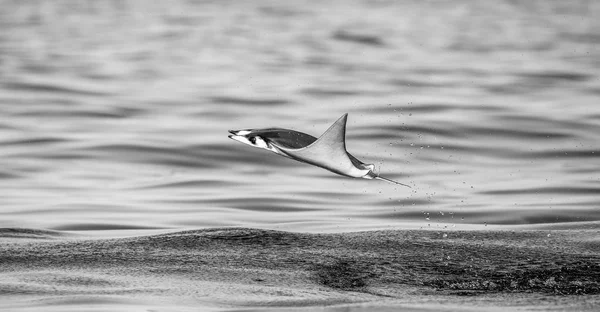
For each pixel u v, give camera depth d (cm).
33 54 10275
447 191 4450
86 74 8700
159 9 18250
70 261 2894
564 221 3831
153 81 8325
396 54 10844
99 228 3644
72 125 6041
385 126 5984
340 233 3341
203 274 2748
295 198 4316
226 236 3241
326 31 13662
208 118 6406
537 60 10156
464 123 6081
